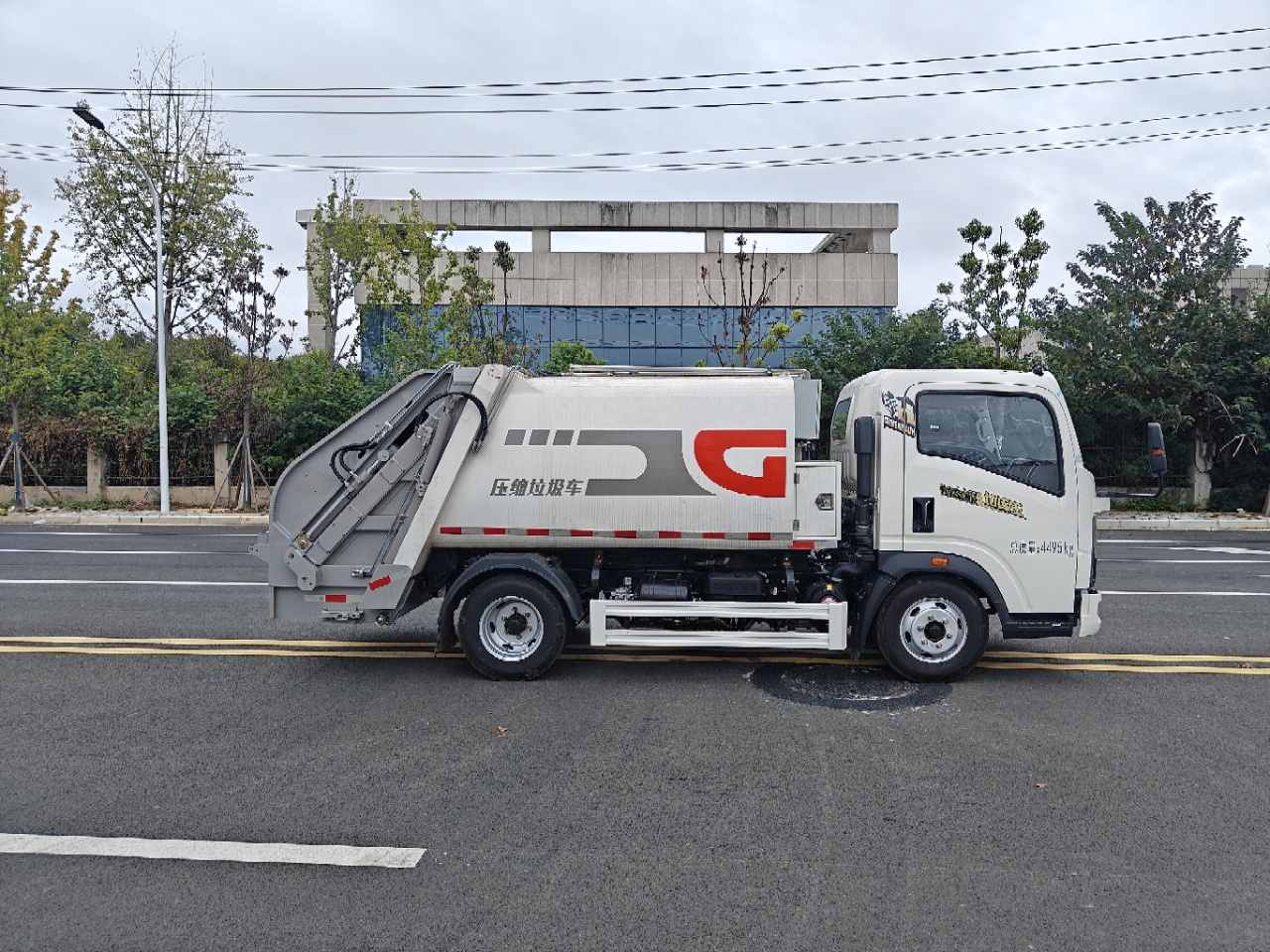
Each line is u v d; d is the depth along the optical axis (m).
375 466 6.81
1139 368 18.89
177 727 5.77
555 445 6.76
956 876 3.84
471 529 6.82
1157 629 8.72
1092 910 3.56
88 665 7.29
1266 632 8.59
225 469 21.22
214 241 26.80
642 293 33.75
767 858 4.00
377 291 24.38
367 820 4.38
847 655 7.62
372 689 6.64
